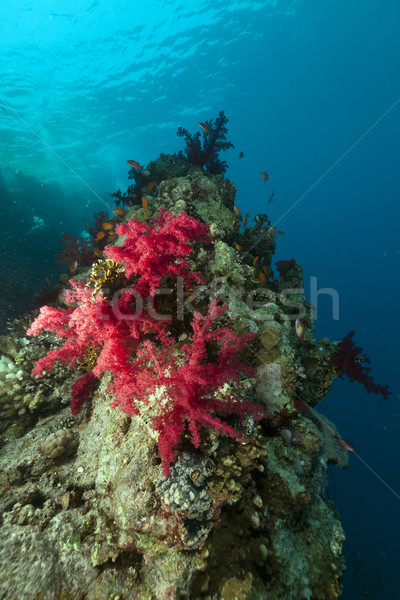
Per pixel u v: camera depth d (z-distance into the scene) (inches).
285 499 110.8
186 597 82.7
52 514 106.3
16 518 104.7
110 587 88.4
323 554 108.7
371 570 585.6
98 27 1016.2
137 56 1181.7
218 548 91.0
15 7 845.8
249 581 87.8
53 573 90.7
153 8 1090.7
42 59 957.8
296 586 95.3
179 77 1401.3
